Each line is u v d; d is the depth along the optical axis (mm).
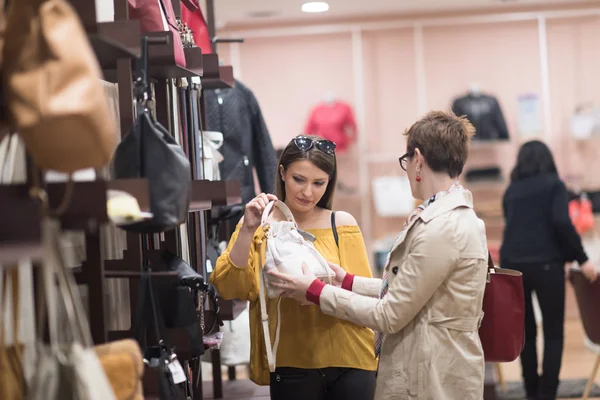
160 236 2654
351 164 7887
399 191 7668
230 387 3742
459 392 2148
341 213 2572
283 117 7984
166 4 2330
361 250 2547
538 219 4594
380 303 2160
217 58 2793
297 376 2408
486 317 2314
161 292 2113
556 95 7793
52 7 1346
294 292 2273
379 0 6945
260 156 4113
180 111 2689
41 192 1455
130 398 1645
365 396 2420
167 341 2051
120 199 1629
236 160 3969
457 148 2193
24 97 1326
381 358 2256
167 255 2395
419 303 2121
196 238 2838
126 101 2000
